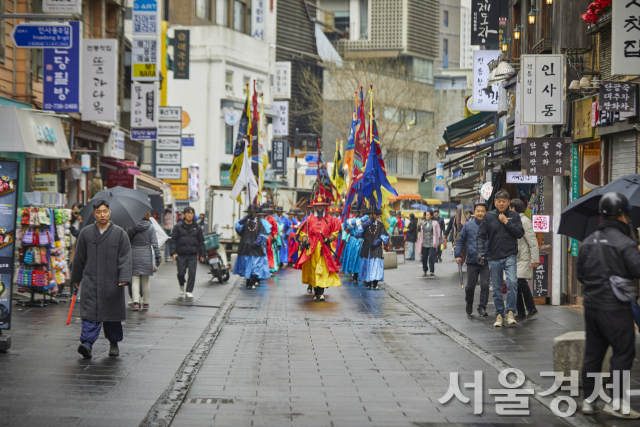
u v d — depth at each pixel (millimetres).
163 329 11898
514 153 19234
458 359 9734
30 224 13805
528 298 12977
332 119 56594
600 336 7039
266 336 11594
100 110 20953
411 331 12219
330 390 7969
